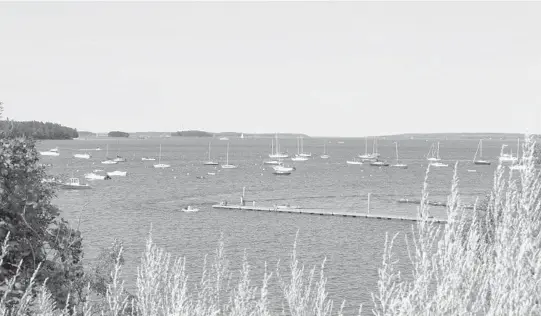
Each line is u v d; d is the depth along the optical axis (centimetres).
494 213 436
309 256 5353
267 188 12875
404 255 2362
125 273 2619
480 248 444
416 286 424
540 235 414
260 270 4316
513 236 410
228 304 717
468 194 9231
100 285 960
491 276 420
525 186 419
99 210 8631
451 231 436
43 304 685
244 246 5909
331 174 17100
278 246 5941
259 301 672
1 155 980
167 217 8175
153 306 639
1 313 680
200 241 6194
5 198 967
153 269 654
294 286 664
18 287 864
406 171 18562
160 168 18862
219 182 14212
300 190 12494
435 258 430
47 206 1024
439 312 405
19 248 930
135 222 7581
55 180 1099
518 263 398
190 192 11831
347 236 6606
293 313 655
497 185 437
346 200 10662
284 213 8738
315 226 7438
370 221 7875
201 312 638
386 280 462
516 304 390
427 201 453
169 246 5831
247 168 19438
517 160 430
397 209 9306
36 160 1050
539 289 395
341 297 3694
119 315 709
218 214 8600
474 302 421
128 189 12088
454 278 412
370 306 3334
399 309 431
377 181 14700
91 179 14212
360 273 4534
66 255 1006
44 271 938
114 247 1042
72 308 887
